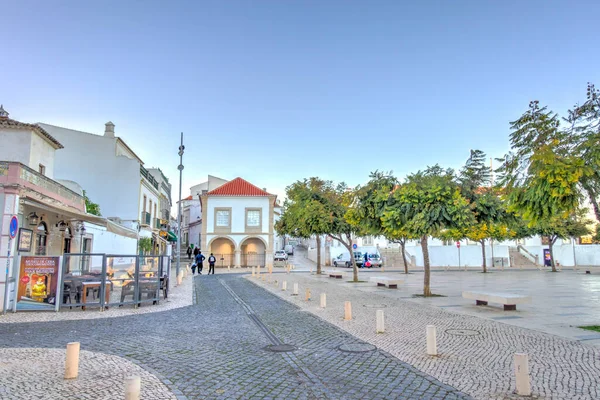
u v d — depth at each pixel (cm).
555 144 870
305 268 4444
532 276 3105
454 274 3381
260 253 4616
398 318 1162
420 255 5025
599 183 840
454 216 1412
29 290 1244
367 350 795
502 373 640
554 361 701
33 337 905
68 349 614
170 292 1852
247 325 1066
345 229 2466
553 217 905
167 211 5047
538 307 1377
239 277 2916
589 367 662
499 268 4547
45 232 1711
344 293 1834
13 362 694
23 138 1872
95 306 1317
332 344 848
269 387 582
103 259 1309
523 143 946
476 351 782
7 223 1215
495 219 1513
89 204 2562
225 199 4528
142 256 1427
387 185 1700
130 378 482
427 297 1669
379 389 573
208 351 788
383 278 2122
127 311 1293
